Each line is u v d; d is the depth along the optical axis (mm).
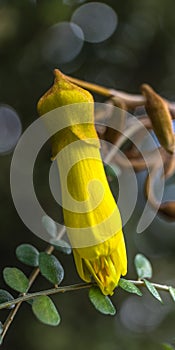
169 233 481
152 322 495
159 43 469
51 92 169
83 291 469
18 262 455
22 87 458
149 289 173
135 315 494
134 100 231
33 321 460
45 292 168
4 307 166
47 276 177
